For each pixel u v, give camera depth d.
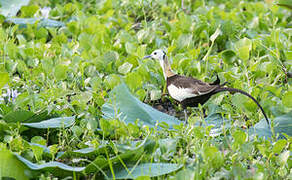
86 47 13.33
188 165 7.56
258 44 13.14
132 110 9.95
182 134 8.88
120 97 10.01
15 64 11.94
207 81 12.06
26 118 9.39
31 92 10.24
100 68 12.73
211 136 8.97
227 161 8.05
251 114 10.16
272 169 7.84
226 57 12.29
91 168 7.53
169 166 7.68
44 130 9.47
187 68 12.59
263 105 9.83
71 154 8.20
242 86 11.09
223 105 10.48
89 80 11.38
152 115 10.30
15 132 8.46
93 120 8.99
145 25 14.90
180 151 7.84
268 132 9.46
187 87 10.22
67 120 9.41
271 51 11.99
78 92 10.66
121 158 7.77
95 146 8.44
